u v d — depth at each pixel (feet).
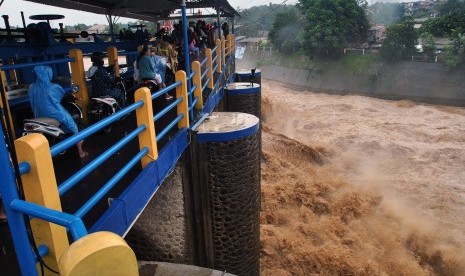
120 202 12.46
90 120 22.91
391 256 36.27
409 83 110.01
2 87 7.32
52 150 8.63
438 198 47.01
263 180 48.42
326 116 88.99
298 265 33.94
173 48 35.96
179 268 18.08
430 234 39.45
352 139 70.13
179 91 21.85
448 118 84.23
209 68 35.19
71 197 14.02
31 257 7.55
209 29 52.60
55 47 28.22
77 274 5.20
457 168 55.57
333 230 39.52
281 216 40.88
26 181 8.26
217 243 24.93
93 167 10.27
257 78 64.69
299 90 131.85
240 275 26.03
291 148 58.95
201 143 22.81
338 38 129.39
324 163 59.26
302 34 139.95
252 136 24.45
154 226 23.15
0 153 6.93
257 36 250.57
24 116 20.95
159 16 54.95
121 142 12.49
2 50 22.50
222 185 23.79
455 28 123.65
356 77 121.90
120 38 46.88
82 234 6.13
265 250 35.19
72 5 33.47
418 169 56.08
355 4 137.28
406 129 75.92
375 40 141.49
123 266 5.64
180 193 23.32
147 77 27.55
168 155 18.28
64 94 18.22
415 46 114.01
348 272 33.47
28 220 7.38
